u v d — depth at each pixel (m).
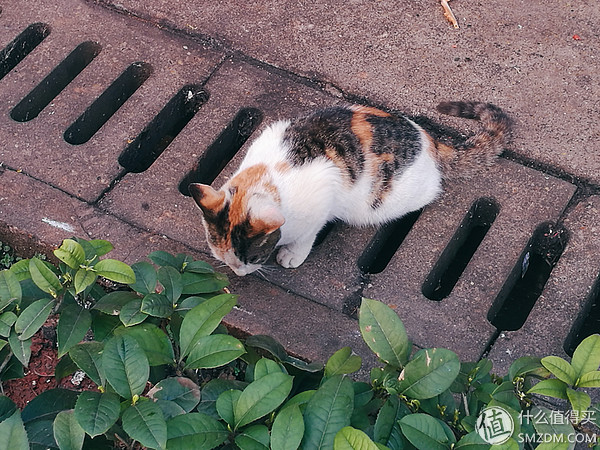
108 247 2.38
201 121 3.55
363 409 2.05
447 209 3.26
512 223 3.21
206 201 2.71
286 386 1.94
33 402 2.18
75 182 3.31
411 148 3.14
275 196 2.89
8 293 2.20
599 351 1.98
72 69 3.88
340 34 3.92
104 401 1.91
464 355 2.82
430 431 1.85
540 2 4.03
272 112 3.60
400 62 3.80
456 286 3.02
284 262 3.09
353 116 3.18
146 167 3.63
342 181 3.07
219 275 2.54
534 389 1.96
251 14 4.00
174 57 3.81
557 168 3.38
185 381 2.08
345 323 2.92
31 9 3.99
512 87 3.69
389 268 3.09
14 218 3.19
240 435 1.90
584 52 3.82
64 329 2.14
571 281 3.02
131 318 2.17
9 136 3.46
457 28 3.94
